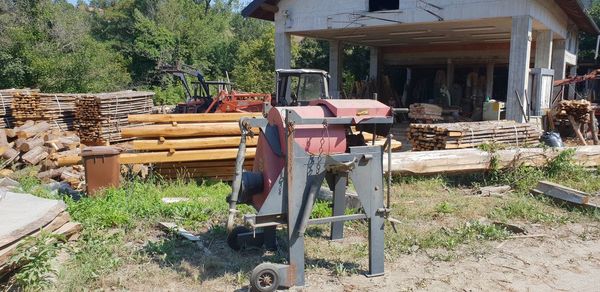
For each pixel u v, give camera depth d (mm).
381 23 14773
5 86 28234
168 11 42312
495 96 25969
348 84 27672
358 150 4566
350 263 5164
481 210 7285
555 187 7902
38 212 5004
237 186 4574
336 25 15641
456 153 9008
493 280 4820
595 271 5098
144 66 37062
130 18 42344
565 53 19797
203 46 41719
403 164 8641
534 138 11312
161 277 4730
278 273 4359
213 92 23375
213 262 5055
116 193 7625
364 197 4660
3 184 8141
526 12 12398
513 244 5906
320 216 6598
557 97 19641
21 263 4410
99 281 4605
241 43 42469
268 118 4922
